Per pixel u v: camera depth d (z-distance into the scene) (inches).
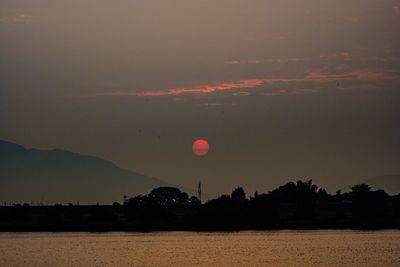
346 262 7126.0
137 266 7086.6
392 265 6879.9
